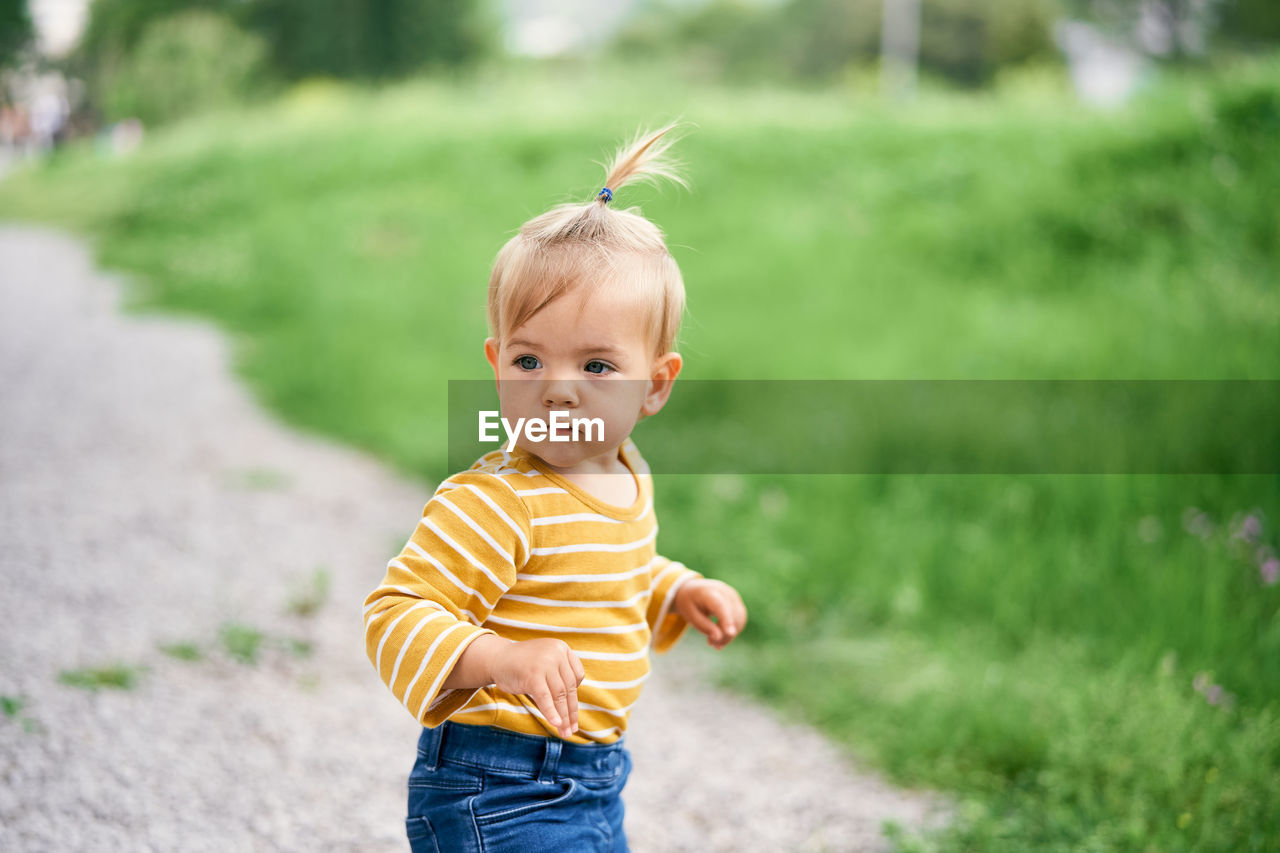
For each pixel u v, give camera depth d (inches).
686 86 845.8
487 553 59.1
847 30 2053.4
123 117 993.5
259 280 404.2
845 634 156.2
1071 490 189.8
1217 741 113.2
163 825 92.6
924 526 181.6
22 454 197.2
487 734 61.2
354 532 180.9
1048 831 105.1
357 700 123.7
